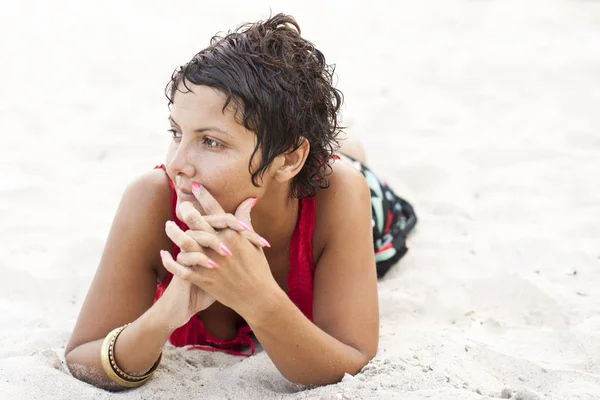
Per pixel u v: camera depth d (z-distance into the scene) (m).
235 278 2.10
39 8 8.76
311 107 2.21
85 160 5.11
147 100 6.31
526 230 3.98
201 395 2.33
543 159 5.05
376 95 6.55
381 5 9.45
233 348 2.79
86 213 4.21
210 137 2.10
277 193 2.34
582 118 5.90
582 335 2.84
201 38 8.05
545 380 2.50
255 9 9.10
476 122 5.89
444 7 9.27
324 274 2.51
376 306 2.52
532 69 7.07
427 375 2.37
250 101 2.07
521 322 3.08
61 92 6.39
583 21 8.63
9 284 3.33
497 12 9.02
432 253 3.70
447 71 7.13
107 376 2.30
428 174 4.79
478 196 4.53
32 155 5.06
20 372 2.30
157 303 2.21
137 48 7.65
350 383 2.27
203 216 2.09
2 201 4.31
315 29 8.55
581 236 3.92
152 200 2.45
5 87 6.42
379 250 3.51
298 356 2.26
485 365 2.59
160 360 2.38
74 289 3.31
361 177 2.62
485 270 3.53
